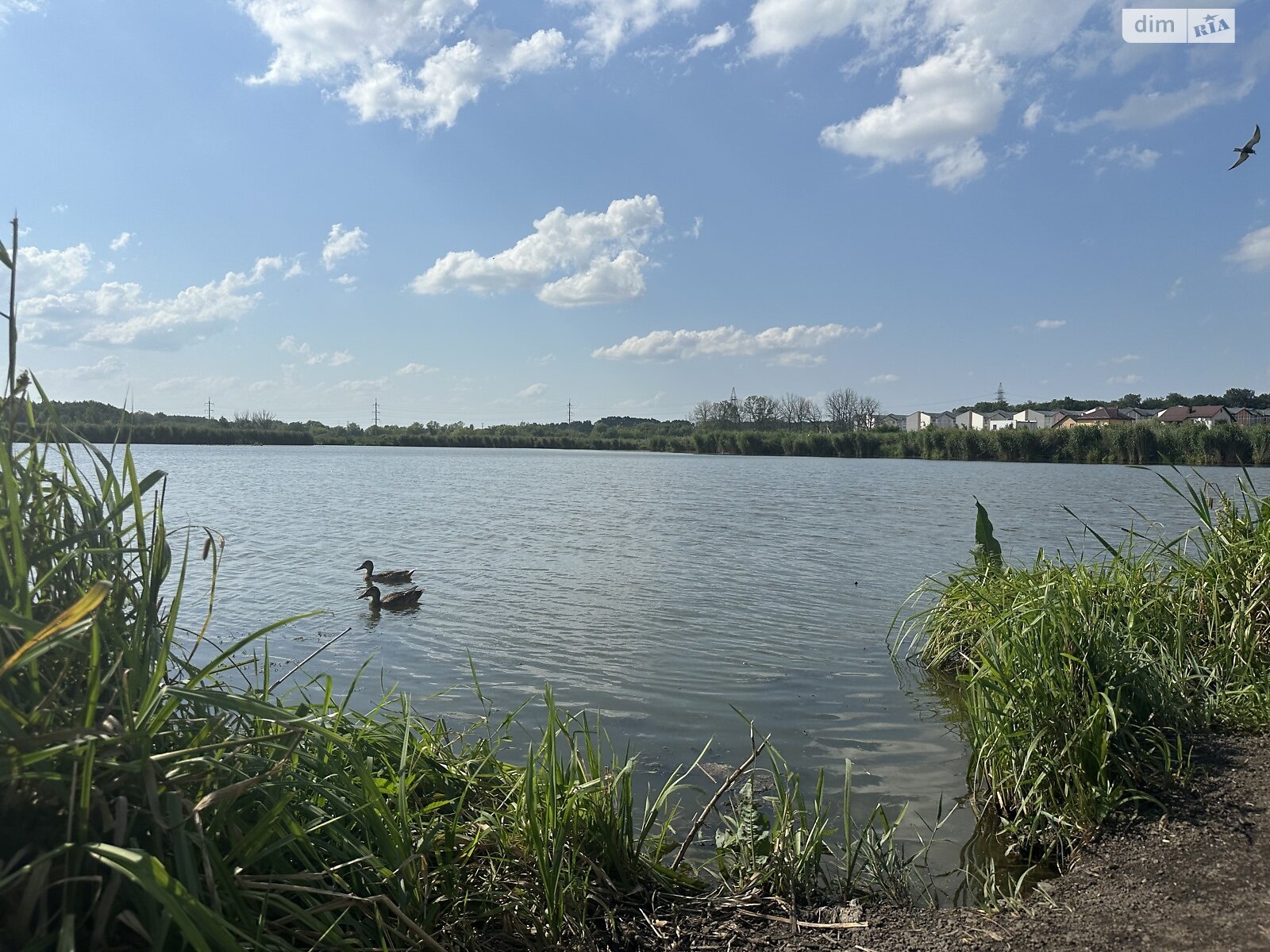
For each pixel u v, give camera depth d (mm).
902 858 4449
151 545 2963
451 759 4242
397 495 31656
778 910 3674
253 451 87062
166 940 2299
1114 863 3924
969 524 21422
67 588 2891
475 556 16188
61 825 2332
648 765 5801
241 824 2740
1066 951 3221
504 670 8227
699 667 8312
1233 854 3777
